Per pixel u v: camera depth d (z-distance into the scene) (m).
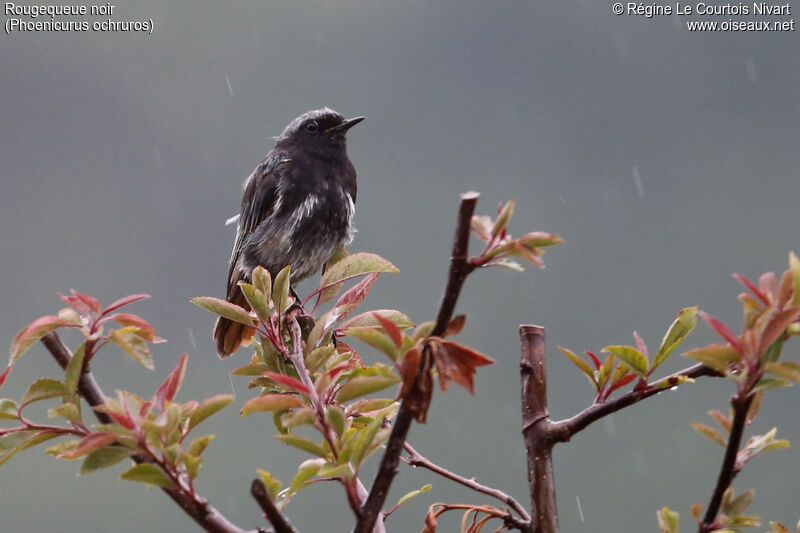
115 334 2.94
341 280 4.19
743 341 2.48
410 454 3.69
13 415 2.91
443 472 3.64
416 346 2.49
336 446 2.82
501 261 2.49
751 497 2.79
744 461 2.75
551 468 3.16
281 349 3.87
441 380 2.48
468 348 2.49
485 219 2.57
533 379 3.23
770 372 2.45
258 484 2.40
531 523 3.15
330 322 4.02
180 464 2.77
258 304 3.90
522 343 3.27
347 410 3.58
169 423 2.70
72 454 2.66
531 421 3.20
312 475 2.77
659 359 3.14
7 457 2.86
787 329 2.49
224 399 2.85
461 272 2.48
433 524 3.37
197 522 2.71
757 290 2.61
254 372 3.94
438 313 2.51
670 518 2.84
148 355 2.96
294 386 2.93
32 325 2.97
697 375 3.13
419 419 2.51
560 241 2.49
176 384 2.89
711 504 2.61
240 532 2.69
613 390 3.25
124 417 2.74
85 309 3.03
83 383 2.98
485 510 3.39
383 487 2.56
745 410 2.50
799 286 2.56
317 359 3.83
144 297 3.08
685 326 3.15
